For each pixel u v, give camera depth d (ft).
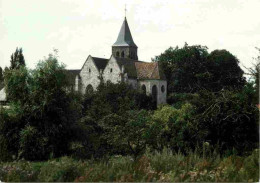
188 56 367.86
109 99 282.15
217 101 115.14
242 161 84.99
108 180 72.38
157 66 359.25
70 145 155.53
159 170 79.56
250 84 115.65
